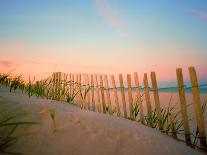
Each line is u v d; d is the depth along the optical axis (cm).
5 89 458
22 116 236
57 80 605
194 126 486
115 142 225
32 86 535
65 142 209
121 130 253
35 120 232
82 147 208
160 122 355
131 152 216
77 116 261
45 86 548
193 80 313
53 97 575
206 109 660
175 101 1148
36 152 193
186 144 315
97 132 235
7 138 199
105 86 493
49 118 241
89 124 247
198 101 309
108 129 247
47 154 193
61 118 245
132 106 418
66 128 229
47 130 220
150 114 377
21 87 558
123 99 436
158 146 243
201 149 305
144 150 224
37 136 210
